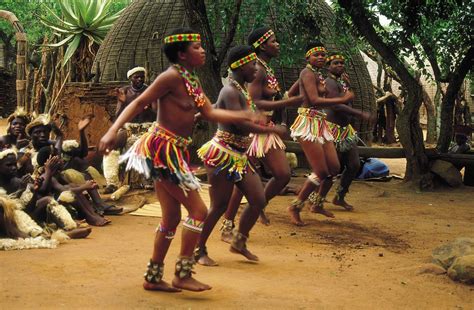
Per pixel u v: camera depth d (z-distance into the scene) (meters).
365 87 15.66
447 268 5.41
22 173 7.11
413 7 11.02
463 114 20.70
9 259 5.33
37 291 4.41
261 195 5.55
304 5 11.93
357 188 11.00
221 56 10.70
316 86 7.32
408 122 11.10
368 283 5.05
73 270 5.04
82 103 11.25
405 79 11.12
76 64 16.95
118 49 15.60
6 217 6.00
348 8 11.13
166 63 14.94
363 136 15.67
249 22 13.88
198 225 4.48
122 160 4.44
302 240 6.71
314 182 7.38
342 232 7.22
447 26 12.29
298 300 4.49
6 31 36.25
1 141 7.85
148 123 9.72
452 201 9.80
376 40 11.18
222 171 5.36
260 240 6.63
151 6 15.62
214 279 4.97
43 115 7.64
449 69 12.93
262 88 6.11
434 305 4.56
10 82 34.97
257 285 4.84
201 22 10.33
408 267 5.55
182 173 4.35
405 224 7.80
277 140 6.29
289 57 12.26
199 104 4.41
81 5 17.02
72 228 6.52
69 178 7.53
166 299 4.37
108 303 4.21
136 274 4.99
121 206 8.31
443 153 11.41
